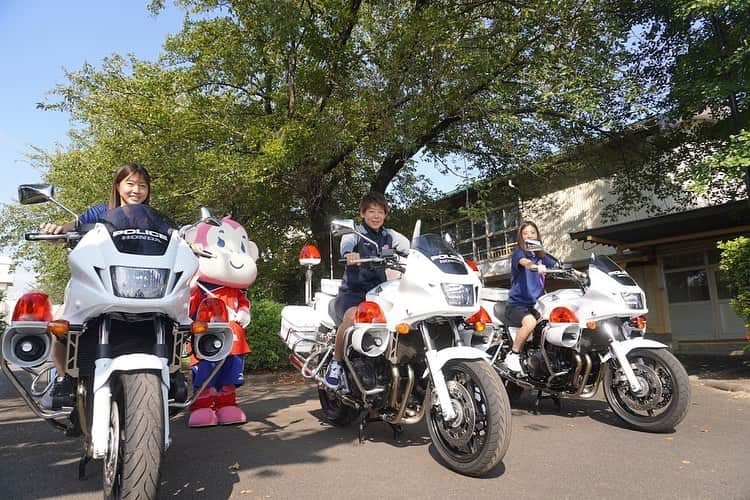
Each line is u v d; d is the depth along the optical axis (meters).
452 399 3.56
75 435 3.28
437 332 4.02
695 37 9.14
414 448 4.19
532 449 4.09
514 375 5.38
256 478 3.44
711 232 12.21
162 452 2.49
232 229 5.32
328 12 10.95
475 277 3.94
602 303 4.77
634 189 12.80
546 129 11.83
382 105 9.99
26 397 2.93
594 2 9.79
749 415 5.44
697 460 3.74
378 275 4.73
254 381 9.20
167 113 10.80
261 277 14.38
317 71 10.60
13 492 3.20
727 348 13.20
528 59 10.21
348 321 4.30
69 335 2.86
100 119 12.09
